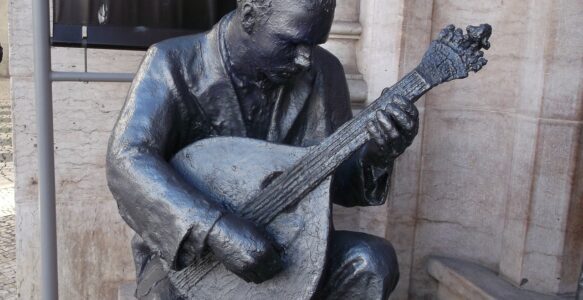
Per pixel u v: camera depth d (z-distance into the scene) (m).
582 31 2.00
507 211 2.30
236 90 1.41
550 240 2.15
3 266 3.41
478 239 2.46
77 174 2.29
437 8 2.29
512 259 2.26
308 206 1.27
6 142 6.30
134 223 1.27
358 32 2.40
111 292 2.40
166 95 1.36
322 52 1.54
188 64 1.40
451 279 2.35
